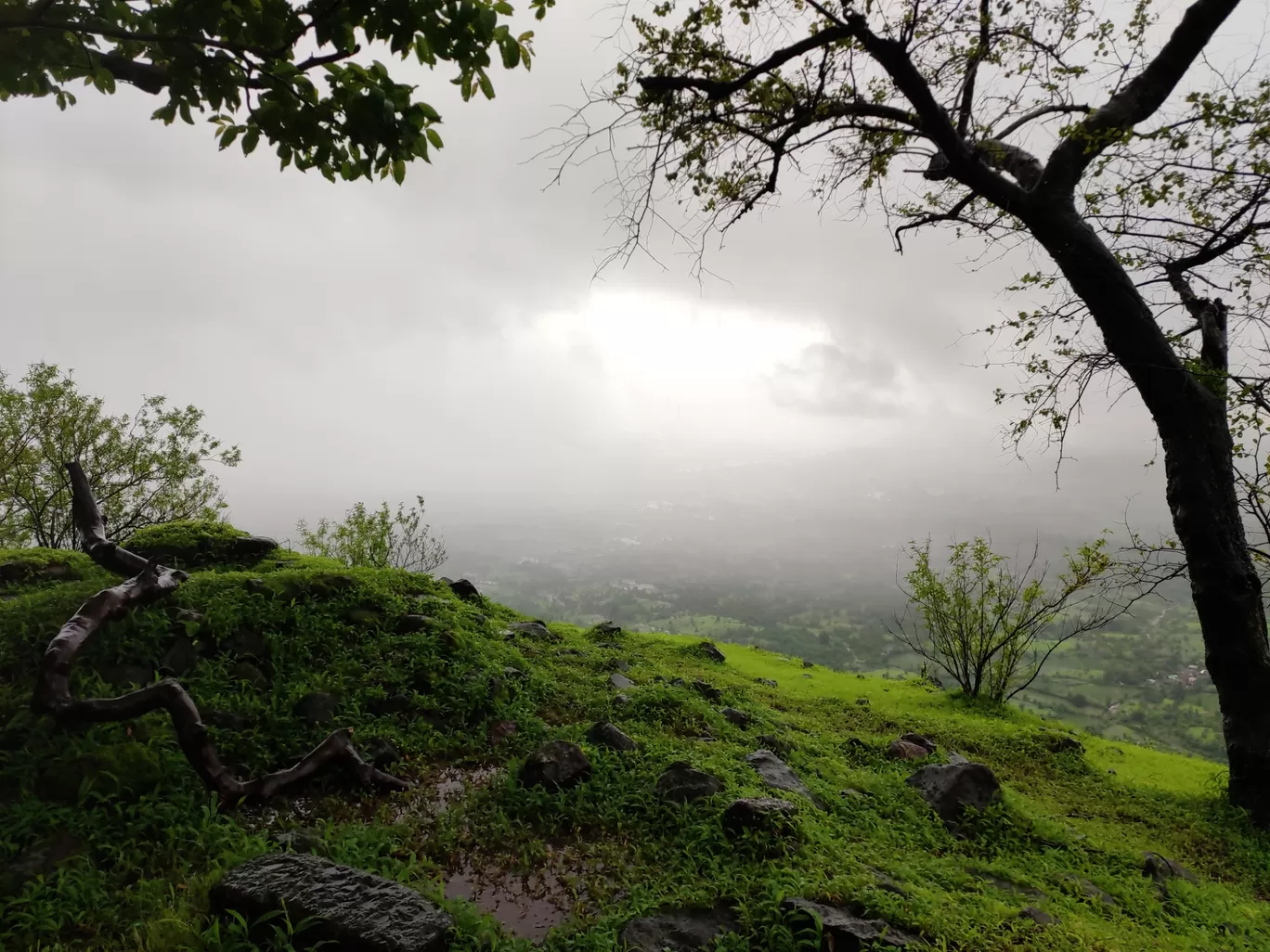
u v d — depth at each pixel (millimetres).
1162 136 7293
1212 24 8211
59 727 4980
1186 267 8609
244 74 3621
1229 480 8109
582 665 9539
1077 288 8352
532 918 4098
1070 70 8852
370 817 5090
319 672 6789
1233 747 7914
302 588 8031
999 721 11195
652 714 7695
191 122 3797
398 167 4109
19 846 4074
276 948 3293
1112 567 9984
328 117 3854
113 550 6609
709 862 4555
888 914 3951
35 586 7766
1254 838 7234
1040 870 5406
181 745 4777
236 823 4570
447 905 3781
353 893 3602
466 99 3941
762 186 8453
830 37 7180
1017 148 9945
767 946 3713
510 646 9219
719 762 6324
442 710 6684
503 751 6266
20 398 12977
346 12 3461
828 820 5531
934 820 6043
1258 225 7383
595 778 5625
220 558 9789
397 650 7457
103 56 3510
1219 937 4797
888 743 8477
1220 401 8289
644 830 5047
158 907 3664
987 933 4031
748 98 7828
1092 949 4008
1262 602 7965
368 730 6094
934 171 9695
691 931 3863
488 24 3580
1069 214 8242
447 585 11672
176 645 6410
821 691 12375
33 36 3326
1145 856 5988
